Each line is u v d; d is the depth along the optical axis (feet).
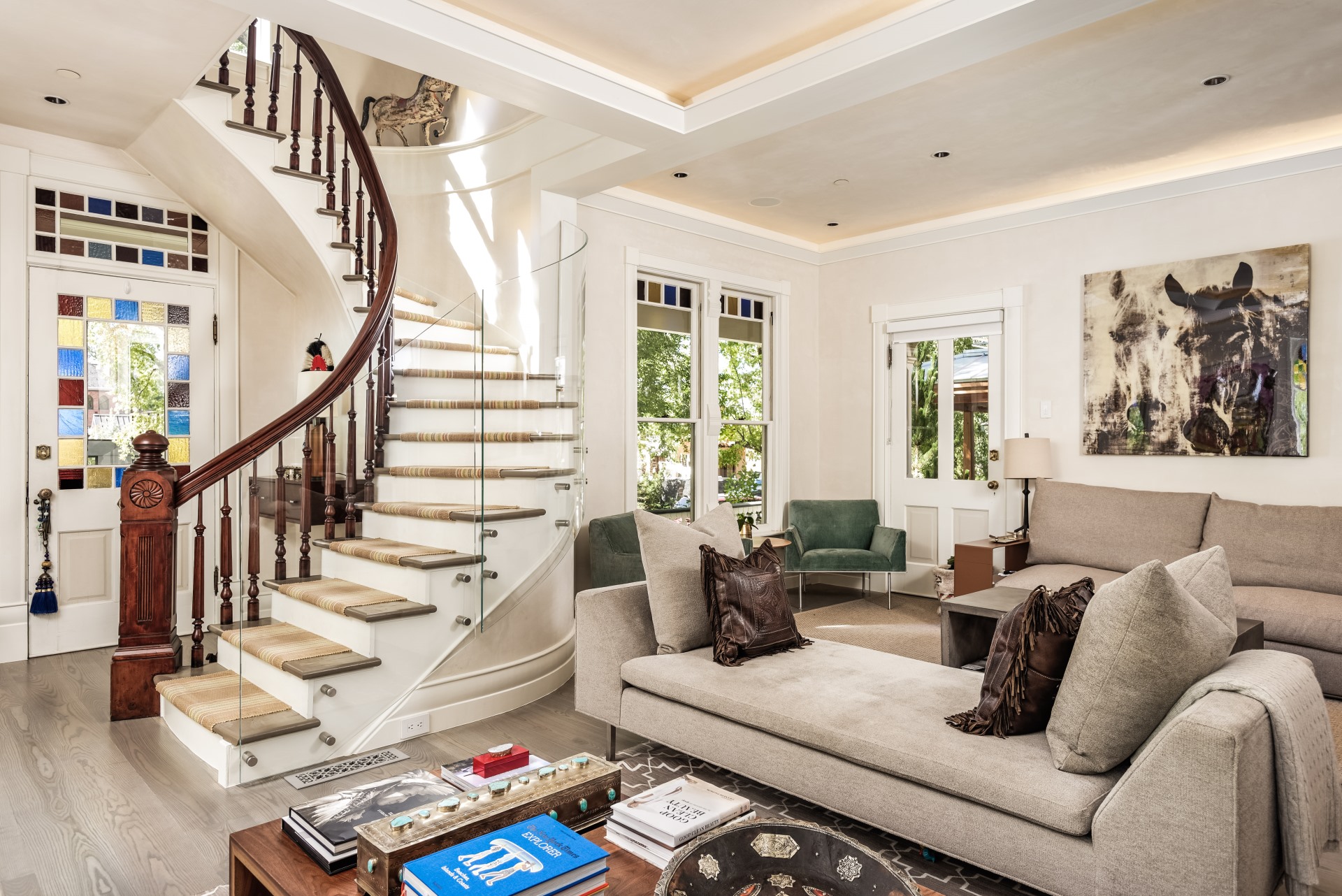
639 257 17.58
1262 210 15.02
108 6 10.17
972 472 19.25
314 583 11.23
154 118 13.73
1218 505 14.70
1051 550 16.21
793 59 10.21
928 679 8.82
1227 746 5.34
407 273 17.21
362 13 8.39
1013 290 18.26
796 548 19.08
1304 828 5.78
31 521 14.43
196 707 10.03
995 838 6.55
